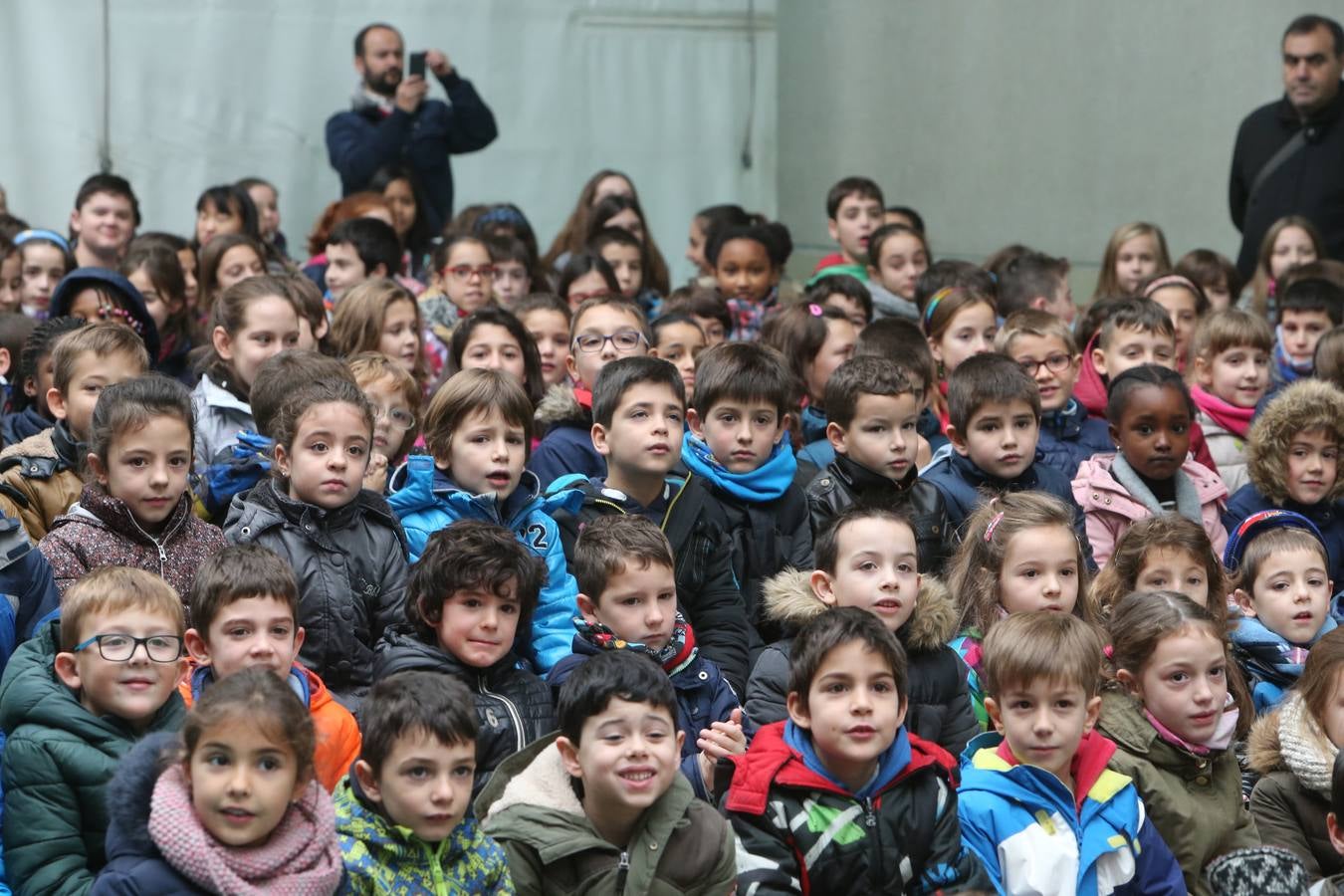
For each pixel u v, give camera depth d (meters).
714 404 7.10
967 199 16.48
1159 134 15.27
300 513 6.02
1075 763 5.52
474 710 4.74
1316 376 9.29
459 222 12.35
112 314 8.16
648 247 12.58
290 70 13.76
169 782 4.43
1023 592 6.18
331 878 4.46
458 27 14.31
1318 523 7.89
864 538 5.85
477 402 6.55
